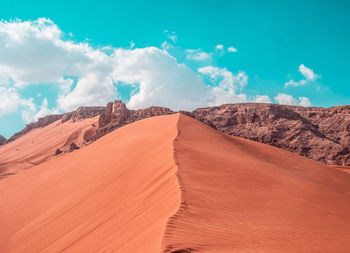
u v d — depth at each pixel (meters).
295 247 6.97
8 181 37.91
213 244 6.56
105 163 29.27
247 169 18.38
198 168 16.52
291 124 107.38
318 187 18.25
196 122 43.78
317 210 11.59
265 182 15.64
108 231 11.53
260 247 6.66
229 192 12.36
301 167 31.31
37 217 20.84
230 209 9.94
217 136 35.19
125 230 10.24
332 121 107.00
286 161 33.09
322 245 7.37
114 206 15.70
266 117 111.62
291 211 10.84
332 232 8.73
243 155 26.80
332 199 14.49
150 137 35.50
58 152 140.12
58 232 15.92
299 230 8.53
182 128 36.59
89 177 25.91
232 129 110.75
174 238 6.68
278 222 9.15
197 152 22.52
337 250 7.09
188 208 9.31
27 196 27.22
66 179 28.72
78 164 34.16
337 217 10.86
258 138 103.50
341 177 31.34
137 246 7.49
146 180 17.86
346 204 13.80
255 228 8.23
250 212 9.91
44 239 15.80
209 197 11.03
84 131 173.00
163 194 12.30
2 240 18.45
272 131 103.38
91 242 11.27
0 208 25.83
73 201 20.77
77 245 11.93
